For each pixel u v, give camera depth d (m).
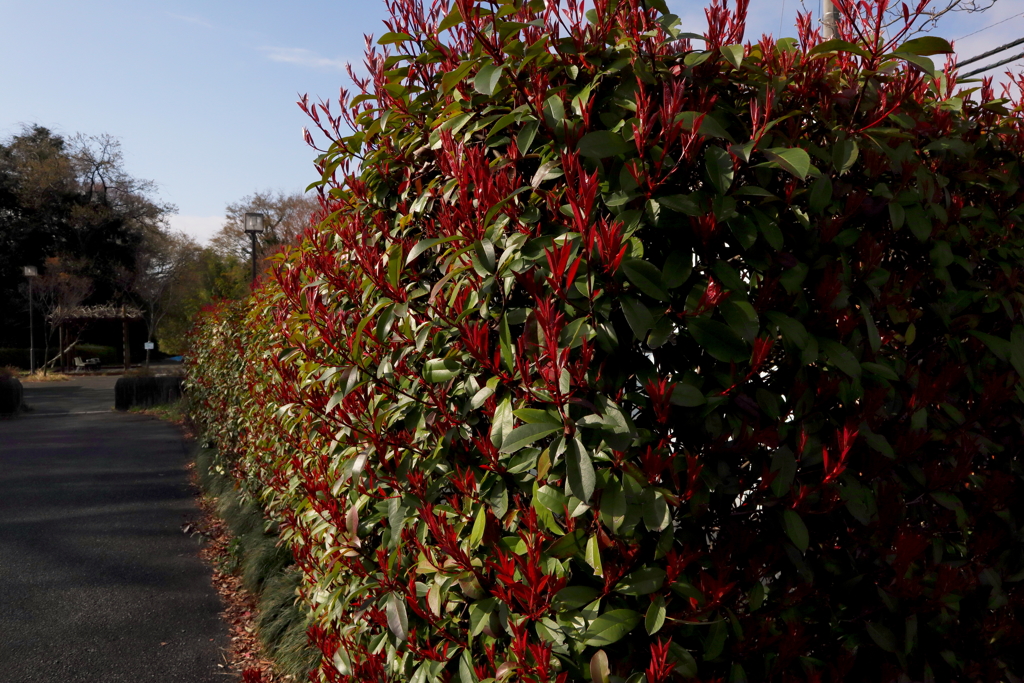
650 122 1.59
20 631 4.68
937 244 2.00
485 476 1.91
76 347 47.91
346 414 2.22
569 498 1.64
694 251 1.73
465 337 1.76
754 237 1.65
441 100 2.25
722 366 1.68
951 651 1.90
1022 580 2.10
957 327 2.08
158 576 5.83
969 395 2.12
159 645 4.48
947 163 2.11
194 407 14.03
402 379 2.24
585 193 1.58
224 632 4.70
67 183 46.62
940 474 1.91
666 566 1.64
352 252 2.71
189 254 48.09
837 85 1.97
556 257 1.56
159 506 8.27
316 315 2.52
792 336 1.65
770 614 1.69
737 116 1.79
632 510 1.58
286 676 3.93
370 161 2.59
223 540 6.84
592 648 1.67
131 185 49.50
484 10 1.93
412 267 2.39
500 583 1.74
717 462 1.67
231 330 9.24
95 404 22.48
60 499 8.63
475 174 1.85
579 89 1.89
